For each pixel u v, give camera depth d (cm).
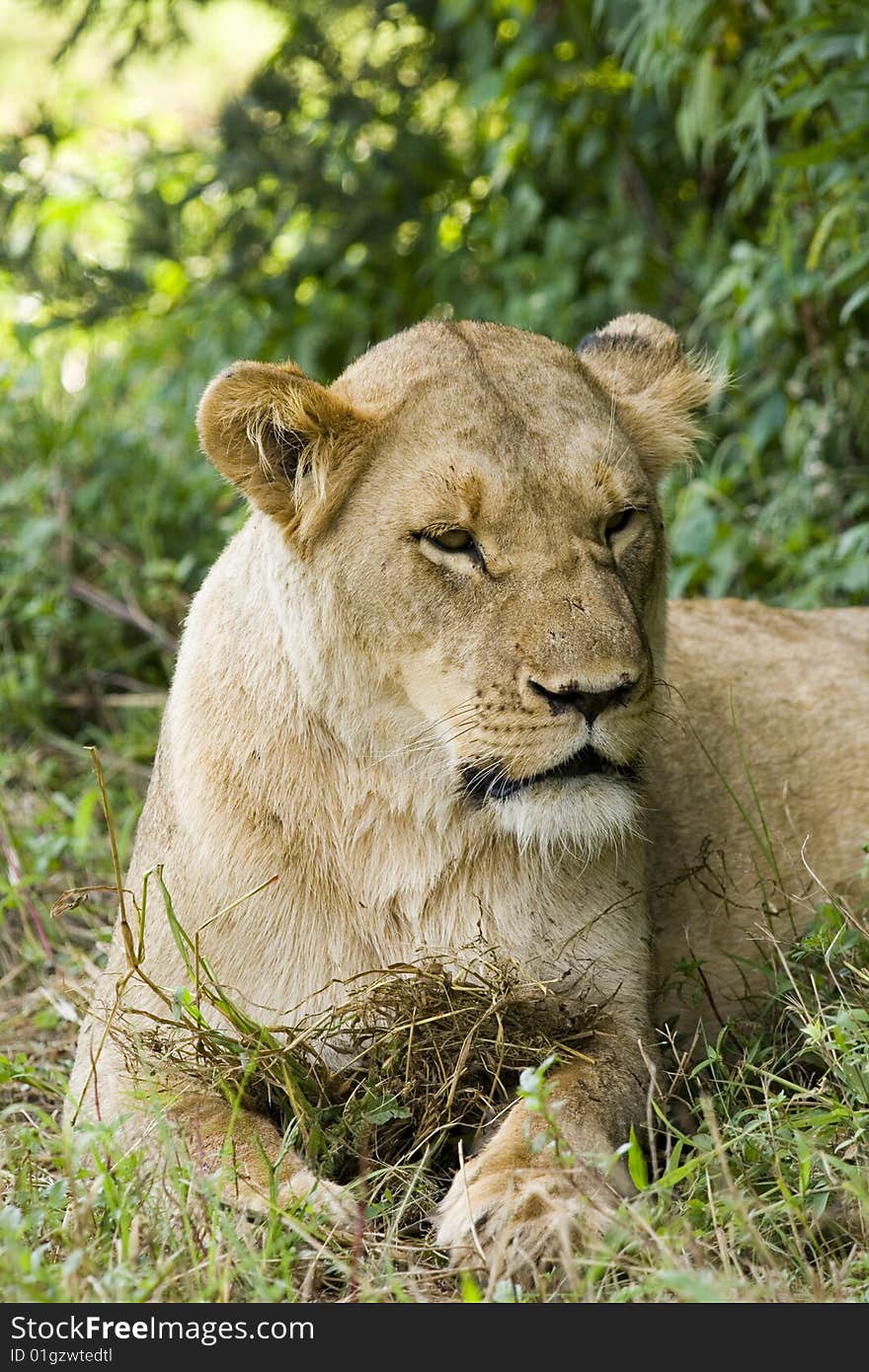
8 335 1536
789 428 1105
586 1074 606
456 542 604
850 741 830
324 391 617
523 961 634
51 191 1420
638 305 1268
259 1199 543
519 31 1283
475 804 619
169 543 1199
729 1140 579
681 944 750
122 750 1074
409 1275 520
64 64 1491
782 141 1075
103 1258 516
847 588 1013
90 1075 643
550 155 1308
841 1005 646
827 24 919
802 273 1064
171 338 1388
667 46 1045
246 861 634
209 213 1453
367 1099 596
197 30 1953
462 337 650
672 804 775
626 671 588
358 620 616
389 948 639
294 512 628
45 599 1134
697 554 1046
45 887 923
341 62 1390
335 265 1385
